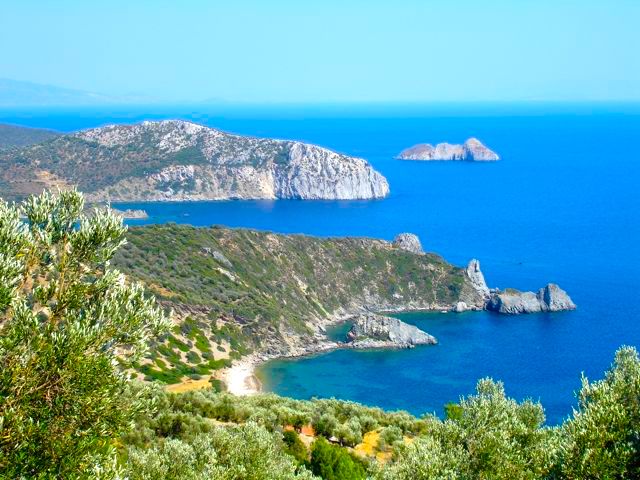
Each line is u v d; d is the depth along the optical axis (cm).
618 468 2266
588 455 2302
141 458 2988
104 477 1830
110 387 1869
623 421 2383
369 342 14638
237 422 5631
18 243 2002
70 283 2059
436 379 12700
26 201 2128
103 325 1962
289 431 5200
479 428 2838
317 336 15088
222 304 13925
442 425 2927
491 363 13538
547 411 10888
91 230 2105
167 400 5428
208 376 11006
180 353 11394
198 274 15038
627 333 15238
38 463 1722
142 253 14875
